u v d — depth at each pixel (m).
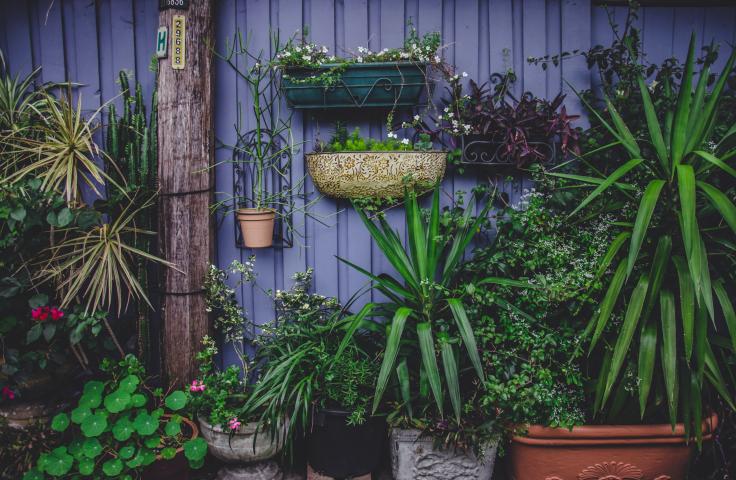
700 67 2.72
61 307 2.25
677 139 2.05
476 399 2.33
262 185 2.70
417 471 2.24
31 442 2.17
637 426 2.14
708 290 1.86
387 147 2.51
